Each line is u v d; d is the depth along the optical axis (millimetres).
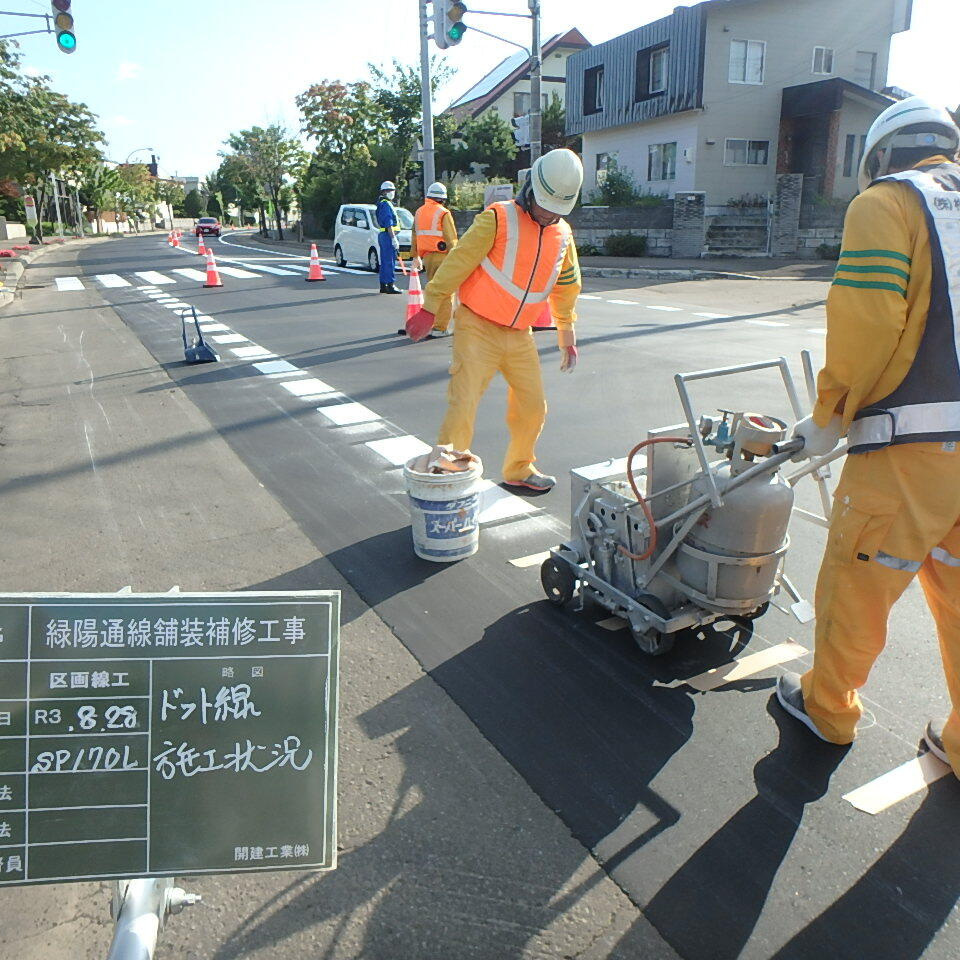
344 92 36438
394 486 5539
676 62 25781
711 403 7367
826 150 25688
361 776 2779
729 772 2777
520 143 18609
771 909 2254
